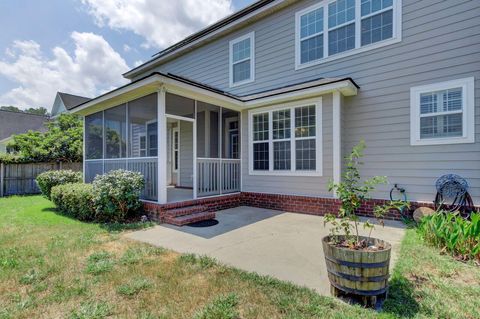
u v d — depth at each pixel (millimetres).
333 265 2750
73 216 6898
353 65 7184
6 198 11188
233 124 9305
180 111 7020
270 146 7934
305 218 6586
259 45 9281
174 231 5355
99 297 2775
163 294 2820
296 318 2375
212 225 5859
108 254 3982
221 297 2738
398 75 6504
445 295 2732
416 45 6285
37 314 2480
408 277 3129
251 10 9164
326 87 6508
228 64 10266
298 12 8297
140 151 7094
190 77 11711
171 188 9922
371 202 6691
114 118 8141
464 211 5551
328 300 2668
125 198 6102
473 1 5676
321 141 6926
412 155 6270
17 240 4699
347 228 3018
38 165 13625
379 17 6816
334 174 6684
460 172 5707
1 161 12414
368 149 6863
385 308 2514
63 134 15305
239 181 8664
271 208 7832
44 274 3285
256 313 2461
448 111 5875
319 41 7852
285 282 3092
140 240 4727
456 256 3713
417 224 5668
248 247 4375
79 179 9836
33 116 29500
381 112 6711
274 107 7828
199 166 7418
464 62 5734
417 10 6289
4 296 2795
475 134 5578
